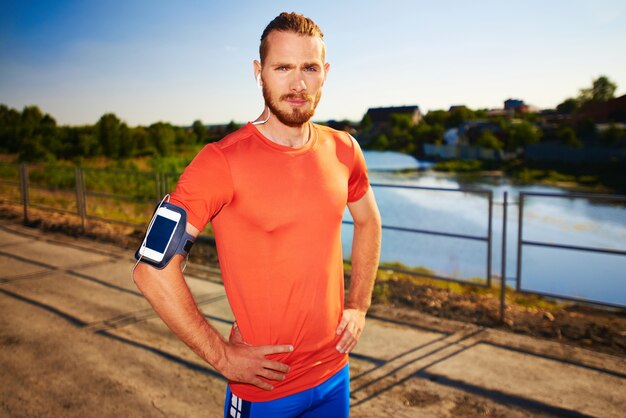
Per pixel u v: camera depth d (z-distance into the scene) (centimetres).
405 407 261
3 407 267
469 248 977
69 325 387
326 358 131
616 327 358
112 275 530
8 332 373
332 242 127
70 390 286
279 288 119
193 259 582
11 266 568
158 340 357
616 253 327
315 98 120
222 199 114
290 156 121
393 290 452
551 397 265
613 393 267
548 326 362
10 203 1020
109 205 1032
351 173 141
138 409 265
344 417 140
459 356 318
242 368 116
